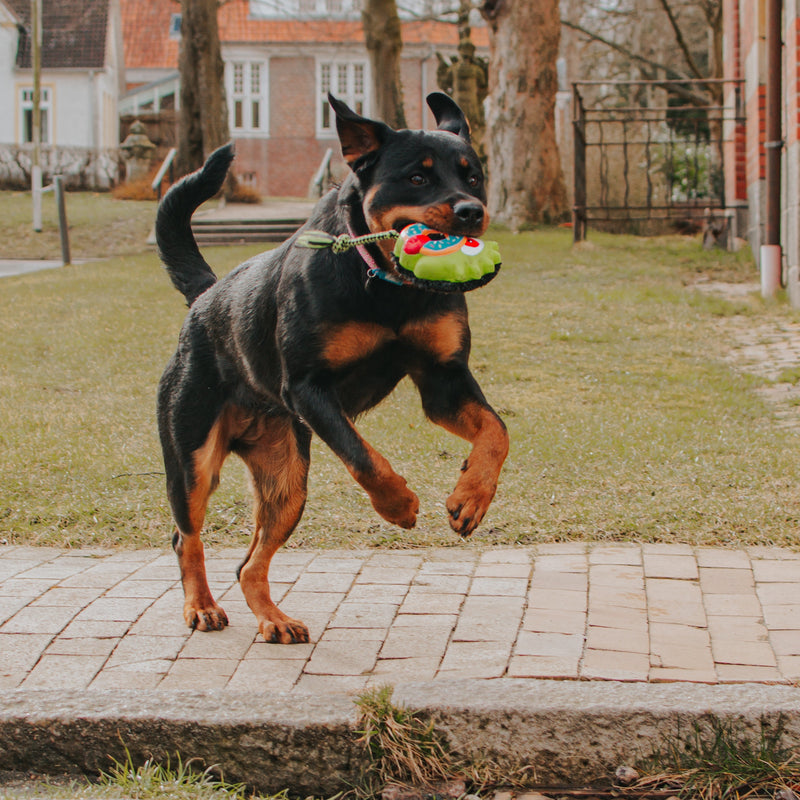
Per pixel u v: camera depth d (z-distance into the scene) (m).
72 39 42.00
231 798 3.10
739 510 5.35
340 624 4.16
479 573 4.71
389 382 4.01
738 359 9.54
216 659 3.84
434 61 45.06
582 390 8.46
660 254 15.69
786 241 12.14
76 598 4.54
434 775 3.21
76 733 3.29
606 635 3.86
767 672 3.48
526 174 19.98
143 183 26.94
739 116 16.36
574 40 32.06
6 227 22.20
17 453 6.88
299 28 45.47
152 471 6.57
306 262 3.76
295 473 4.23
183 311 11.80
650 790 3.13
